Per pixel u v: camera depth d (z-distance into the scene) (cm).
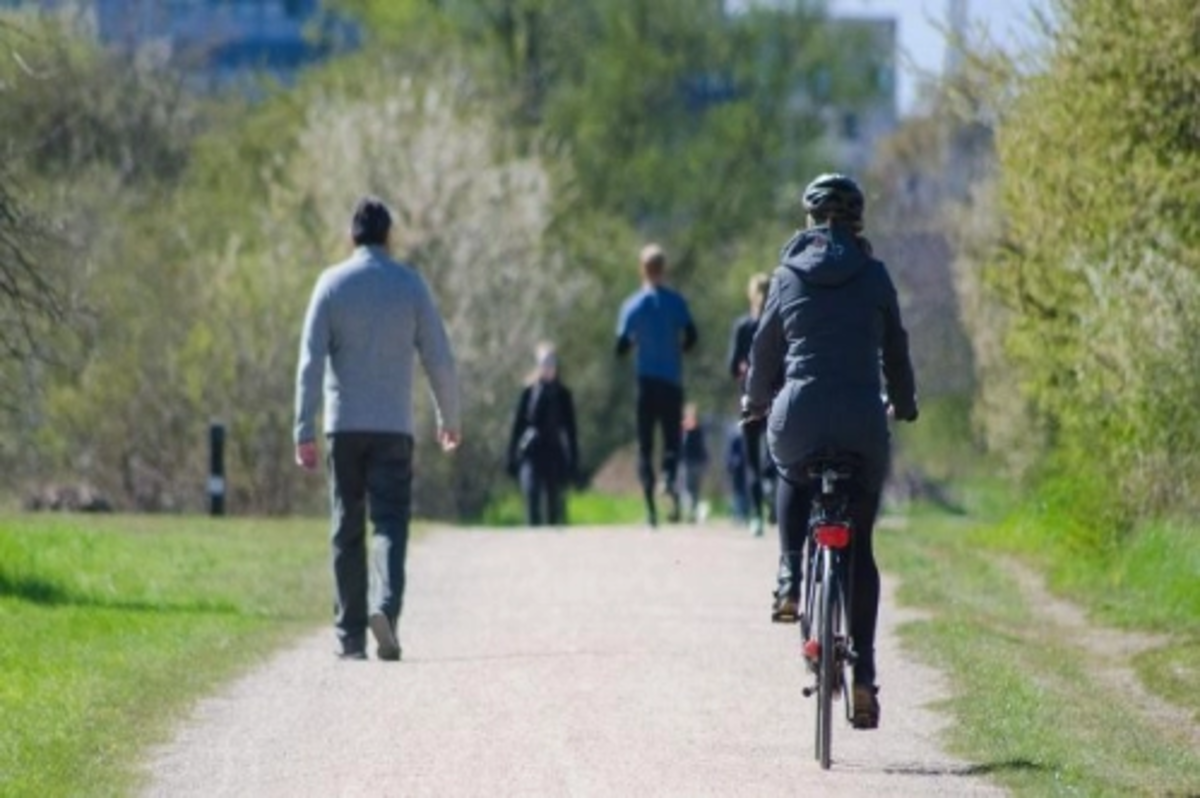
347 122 12231
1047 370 5631
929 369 12369
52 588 4841
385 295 3997
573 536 6394
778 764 2950
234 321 10669
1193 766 3053
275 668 3809
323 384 4025
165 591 4959
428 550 5903
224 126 14488
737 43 16975
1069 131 5053
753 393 3044
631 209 17012
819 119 17150
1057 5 5044
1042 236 5378
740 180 17000
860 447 2939
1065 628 4591
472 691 3538
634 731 3184
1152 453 5144
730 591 4888
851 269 2956
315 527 6988
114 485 10600
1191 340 5022
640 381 6812
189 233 11975
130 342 10575
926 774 2888
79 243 7369
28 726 3222
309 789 2794
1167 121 4794
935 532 6881
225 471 10669
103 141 13312
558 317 13488
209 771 2916
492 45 16362
